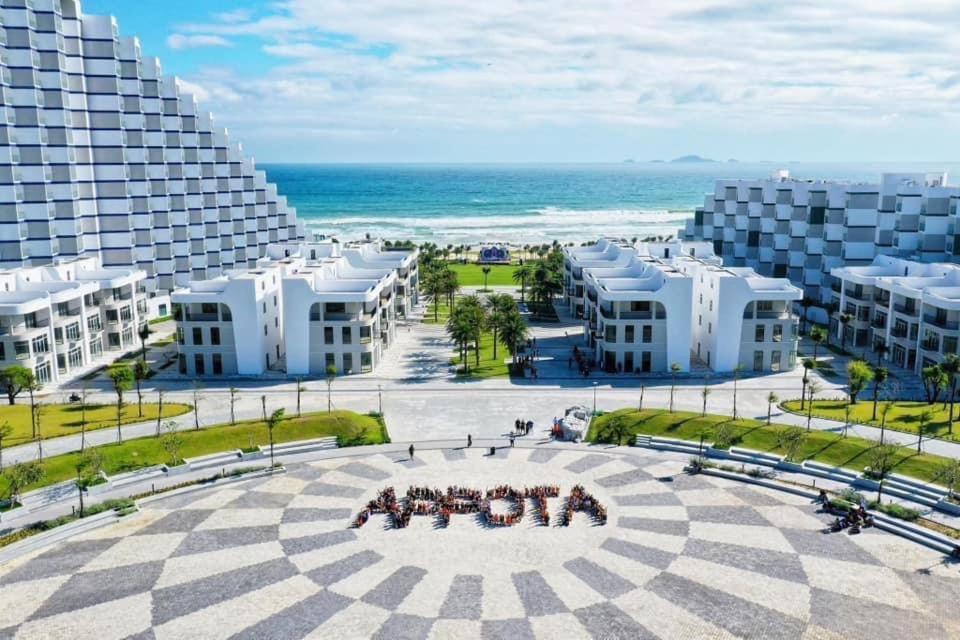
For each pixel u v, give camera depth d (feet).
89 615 183.21
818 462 270.05
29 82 488.44
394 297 482.69
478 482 261.65
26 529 224.94
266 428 302.45
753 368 396.57
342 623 180.14
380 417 325.83
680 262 447.83
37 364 377.09
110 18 522.06
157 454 279.69
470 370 402.72
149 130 554.87
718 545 216.95
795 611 183.93
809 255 529.04
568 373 394.52
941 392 347.56
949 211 449.06
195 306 391.65
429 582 198.08
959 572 200.95
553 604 187.62
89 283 424.87
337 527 229.45
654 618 181.78
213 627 178.60
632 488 256.93
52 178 508.12
